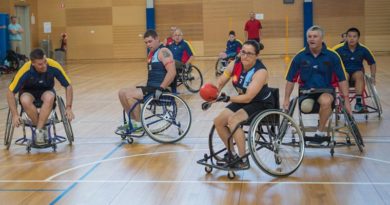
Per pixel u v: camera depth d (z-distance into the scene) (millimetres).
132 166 5070
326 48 5434
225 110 4656
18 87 5648
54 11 20641
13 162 5332
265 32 19703
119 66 18250
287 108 5480
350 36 7164
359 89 7191
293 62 5492
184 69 10641
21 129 7113
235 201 3971
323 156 5281
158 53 6199
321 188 4246
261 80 4535
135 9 20344
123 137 6199
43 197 4180
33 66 5648
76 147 5961
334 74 5512
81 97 10242
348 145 5383
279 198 4020
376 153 5348
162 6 20094
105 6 20453
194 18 20016
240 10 19766
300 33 19562
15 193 4297
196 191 4246
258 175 4664
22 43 19547
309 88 5500
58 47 20797
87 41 20688
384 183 4344
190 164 5090
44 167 5105
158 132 6277
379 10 19219
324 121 5320
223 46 20000
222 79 4867
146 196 4148
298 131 4715
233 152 4711
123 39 20531
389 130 6480
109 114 8180
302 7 19422
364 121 7113
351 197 4004
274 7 19547
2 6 18031
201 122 7270
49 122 5855
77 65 19234
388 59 17688
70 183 4551
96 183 4531
